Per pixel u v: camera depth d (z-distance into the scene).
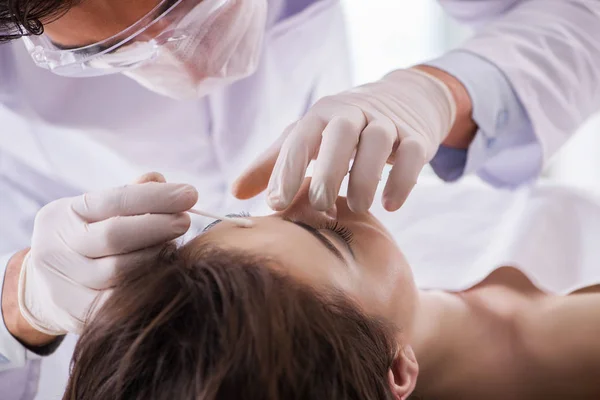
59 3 0.73
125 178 1.32
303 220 0.90
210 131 1.30
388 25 2.25
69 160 1.26
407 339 0.90
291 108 1.42
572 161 2.10
